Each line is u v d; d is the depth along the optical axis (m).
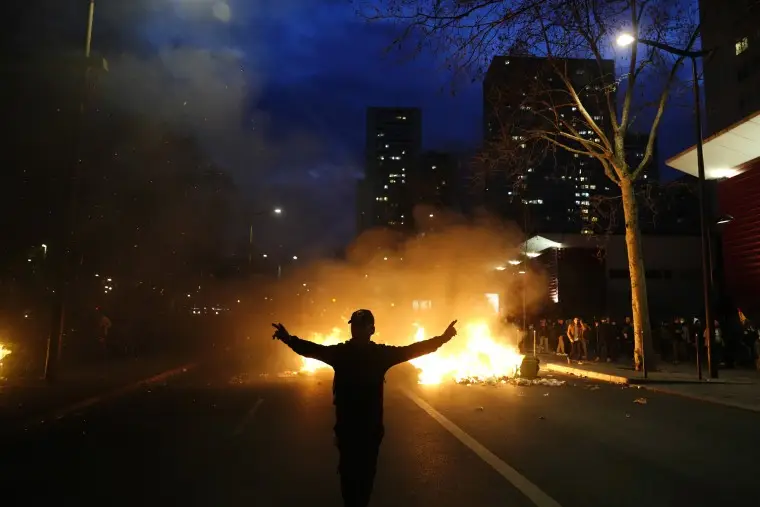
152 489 6.46
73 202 16.06
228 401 13.30
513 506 5.86
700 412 12.16
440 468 7.34
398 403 13.12
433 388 16.12
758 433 9.82
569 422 10.73
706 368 22.27
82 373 18.06
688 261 39.16
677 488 6.51
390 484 6.62
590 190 35.41
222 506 5.88
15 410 11.48
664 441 9.11
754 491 6.41
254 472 7.18
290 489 6.45
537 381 17.59
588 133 23.64
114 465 7.53
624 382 17.81
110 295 27.11
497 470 7.25
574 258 39.19
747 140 23.00
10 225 20.97
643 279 20.78
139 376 17.53
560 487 6.53
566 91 20.80
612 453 8.23
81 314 22.11
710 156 24.94
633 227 20.91
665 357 27.19
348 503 4.20
